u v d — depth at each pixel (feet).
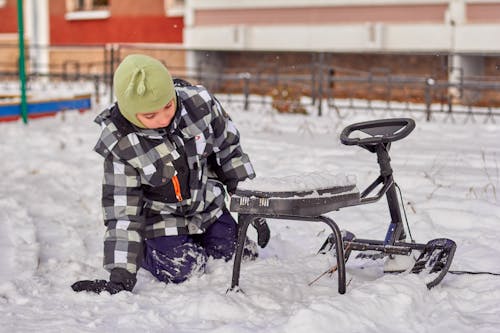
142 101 12.27
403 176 20.79
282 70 54.60
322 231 16.55
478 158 24.21
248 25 56.75
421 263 12.53
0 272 14.30
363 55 52.29
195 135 13.35
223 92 55.98
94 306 12.41
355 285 12.64
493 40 48.06
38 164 25.21
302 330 10.52
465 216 17.04
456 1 49.11
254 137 30.66
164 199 13.51
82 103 41.52
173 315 11.87
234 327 10.86
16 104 36.73
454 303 11.80
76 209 19.75
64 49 69.72
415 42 50.65
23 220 18.19
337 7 53.47
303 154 25.77
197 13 58.59
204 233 14.29
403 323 10.92
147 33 64.13
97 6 68.85
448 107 39.06
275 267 13.78
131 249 12.96
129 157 13.01
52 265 14.97
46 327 11.44
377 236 16.21
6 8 72.95
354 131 13.15
